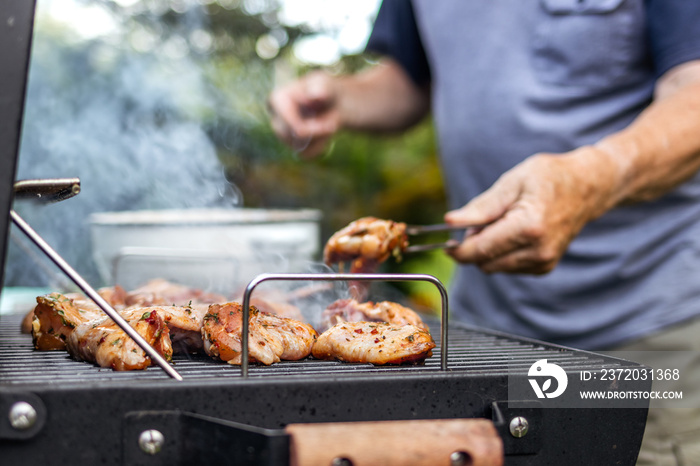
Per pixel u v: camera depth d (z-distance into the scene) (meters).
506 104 2.24
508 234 1.45
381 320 1.40
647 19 1.90
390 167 6.04
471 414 1.01
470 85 2.35
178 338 1.22
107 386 0.88
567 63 2.11
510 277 2.25
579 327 2.10
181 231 2.37
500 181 1.54
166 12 4.90
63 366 1.12
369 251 1.55
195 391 0.91
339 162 5.93
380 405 0.98
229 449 0.86
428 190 5.71
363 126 3.01
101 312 1.33
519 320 2.27
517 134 2.22
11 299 2.53
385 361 1.12
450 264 5.35
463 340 1.54
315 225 2.69
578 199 1.49
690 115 1.62
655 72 2.04
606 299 2.07
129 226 2.33
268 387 0.93
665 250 1.98
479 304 2.43
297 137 2.81
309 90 2.78
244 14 5.20
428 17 2.57
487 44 2.29
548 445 1.04
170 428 0.90
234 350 1.12
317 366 1.15
